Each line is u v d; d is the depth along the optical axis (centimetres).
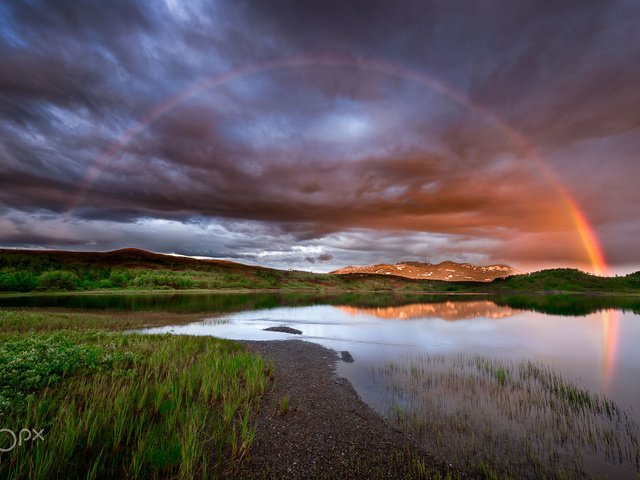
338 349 3098
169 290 15162
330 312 7288
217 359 2088
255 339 3691
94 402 1289
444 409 1595
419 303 11050
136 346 2380
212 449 1124
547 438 1304
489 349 3188
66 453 963
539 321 5706
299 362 2502
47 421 1147
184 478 942
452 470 1081
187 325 4597
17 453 911
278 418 1417
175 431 1181
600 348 3272
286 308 8238
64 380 1523
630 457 1168
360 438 1285
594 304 10712
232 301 10244
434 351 3056
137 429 1123
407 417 1492
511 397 1766
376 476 1041
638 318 6306
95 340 2559
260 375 1888
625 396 1816
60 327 3484
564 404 1669
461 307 9138
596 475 1061
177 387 1559
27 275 11825
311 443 1228
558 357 2856
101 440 1070
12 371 1439
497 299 14275
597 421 1470
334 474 1043
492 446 1238
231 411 1344
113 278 14650
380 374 2223
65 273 12419
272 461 1094
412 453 1181
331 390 1853
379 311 7644
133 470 945
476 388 1920
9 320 3547
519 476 1052
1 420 1073
